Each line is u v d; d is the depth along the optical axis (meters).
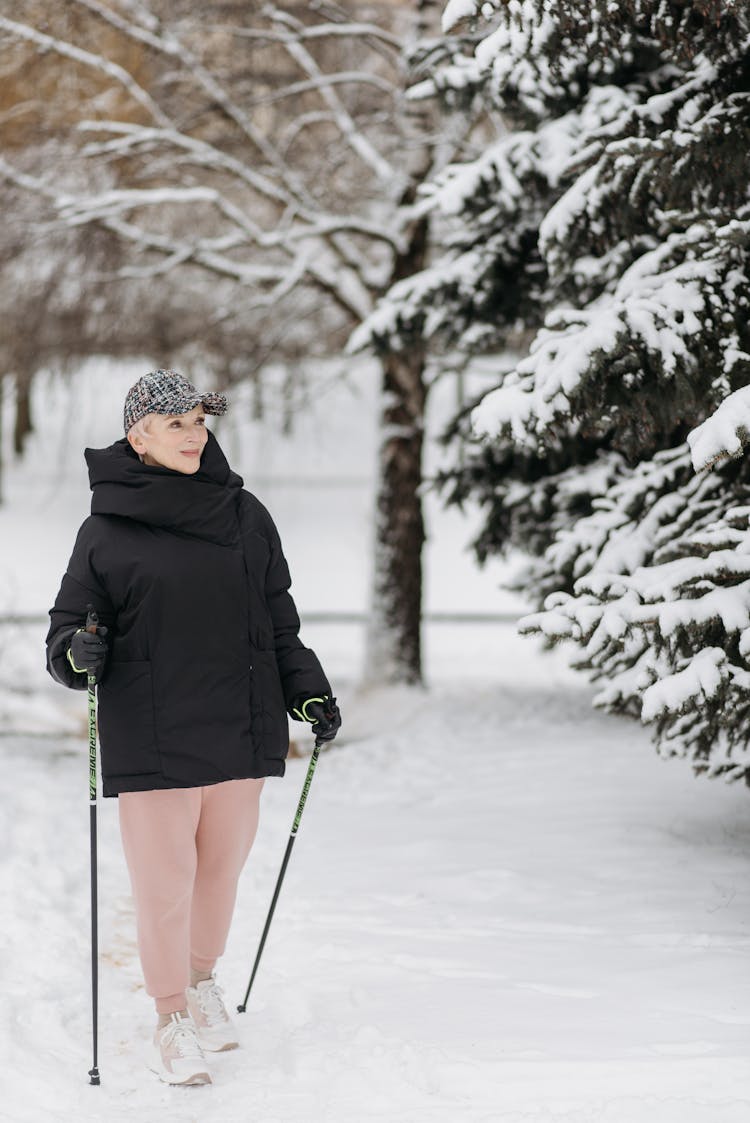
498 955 4.61
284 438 15.02
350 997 4.21
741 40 5.60
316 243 13.72
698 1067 3.50
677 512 6.11
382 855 6.23
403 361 12.54
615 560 5.91
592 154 5.89
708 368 5.39
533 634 4.82
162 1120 3.44
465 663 16.61
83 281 13.12
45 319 13.47
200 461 3.89
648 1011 3.97
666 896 5.29
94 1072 3.67
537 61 6.15
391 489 12.99
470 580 25.16
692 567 4.84
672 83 6.87
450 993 4.23
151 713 3.69
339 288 13.12
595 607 4.79
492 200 7.84
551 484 9.07
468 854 6.15
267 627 3.89
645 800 7.06
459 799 7.53
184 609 3.72
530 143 7.27
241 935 5.02
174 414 3.77
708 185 5.76
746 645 4.56
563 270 6.25
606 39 5.67
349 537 28.00
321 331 14.40
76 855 6.16
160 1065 3.76
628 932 4.84
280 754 3.85
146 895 3.74
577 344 5.26
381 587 12.96
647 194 6.09
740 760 5.42
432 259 13.42
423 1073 3.57
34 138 12.84
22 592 21.89
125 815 3.76
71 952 4.78
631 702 5.75
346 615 20.72
